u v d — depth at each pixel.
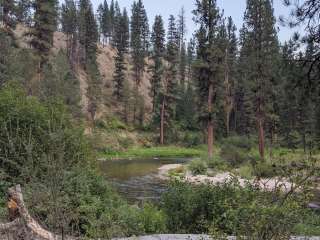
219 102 41.94
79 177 8.87
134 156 59.66
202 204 9.89
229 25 79.62
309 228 8.00
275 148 48.47
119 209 9.88
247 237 3.98
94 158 11.77
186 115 80.00
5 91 12.16
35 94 23.23
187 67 112.50
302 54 14.34
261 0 42.53
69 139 9.48
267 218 3.88
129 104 78.56
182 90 83.94
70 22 91.31
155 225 9.77
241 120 74.88
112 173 35.91
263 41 42.12
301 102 15.37
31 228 5.51
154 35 78.00
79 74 84.94
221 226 5.40
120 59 82.94
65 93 36.31
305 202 4.03
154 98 77.81
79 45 92.25
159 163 48.19
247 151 44.03
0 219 6.88
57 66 43.12
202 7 41.47
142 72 97.25
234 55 76.69
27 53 39.81
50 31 43.50
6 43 36.84
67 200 5.23
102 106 77.88
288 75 14.87
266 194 4.23
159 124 75.25
